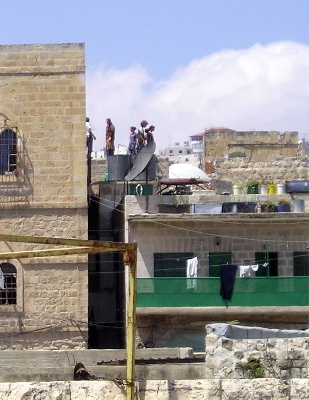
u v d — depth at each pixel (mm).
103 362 25234
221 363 20172
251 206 43531
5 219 43000
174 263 42625
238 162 58625
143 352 27438
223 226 42906
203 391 18875
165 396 18766
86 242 18062
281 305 41312
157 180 47438
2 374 22547
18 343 42625
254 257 43000
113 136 49688
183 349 27609
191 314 41125
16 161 43000
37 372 22922
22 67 43000
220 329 20938
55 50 43062
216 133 68250
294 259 43250
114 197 47469
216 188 53406
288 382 19109
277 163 58812
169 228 42625
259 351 20156
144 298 41125
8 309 42656
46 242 17844
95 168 57594
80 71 43000
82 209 43031
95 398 18719
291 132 68250
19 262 42688
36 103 42969
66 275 42938
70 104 43031
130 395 18391
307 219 42688
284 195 45375
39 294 42750
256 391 18969
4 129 42938
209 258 42812
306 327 41438
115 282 48094
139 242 42531
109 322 47438
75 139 43094
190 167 59688
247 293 41375
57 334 42750
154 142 46156
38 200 43031
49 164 43094
